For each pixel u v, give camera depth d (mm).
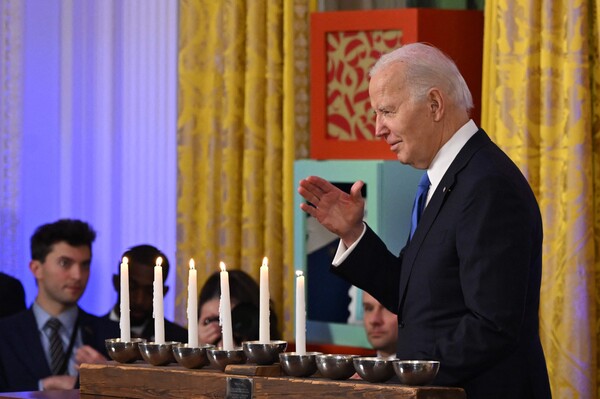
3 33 8289
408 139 4000
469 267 3705
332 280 6078
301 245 6129
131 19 7930
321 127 6098
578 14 5652
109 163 8031
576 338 5664
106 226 8062
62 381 5953
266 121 7070
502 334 3602
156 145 7863
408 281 3949
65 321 6305
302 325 3562
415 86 3979
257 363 3633
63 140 8211
